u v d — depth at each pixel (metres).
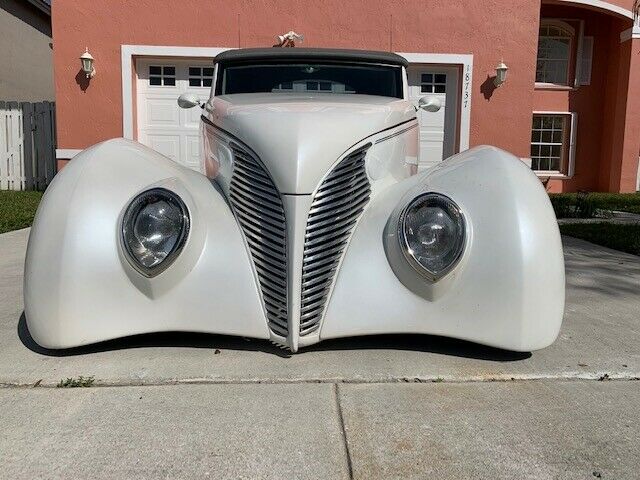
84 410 2.16
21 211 8.33
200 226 2.67
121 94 9.58
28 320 2.62
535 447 1.93
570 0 13.66
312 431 2.02
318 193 2.68
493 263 2.56
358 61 4.22
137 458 1.85
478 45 9.74
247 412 2.15
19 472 1.77
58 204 2.63
